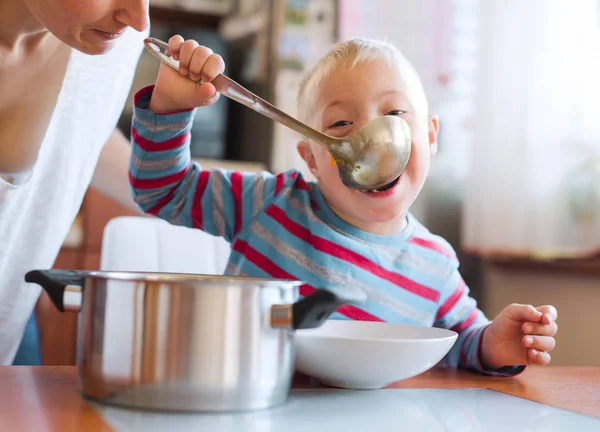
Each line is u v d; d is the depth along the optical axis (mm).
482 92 2133
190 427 511
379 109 978
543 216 1993
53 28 705
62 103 996
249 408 564
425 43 2424
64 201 1119
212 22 2848
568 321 2012
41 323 1635
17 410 547
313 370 693
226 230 1069
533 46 2002
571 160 1948
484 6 2129
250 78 2635
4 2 849
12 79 927
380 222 1021
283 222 1045
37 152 983
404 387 732
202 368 543
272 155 2467
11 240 1032
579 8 1913
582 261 1919
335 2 2498
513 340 862
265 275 1022
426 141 1008
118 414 541
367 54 1006
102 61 1060
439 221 2453
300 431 521
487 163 2117
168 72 830
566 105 1947
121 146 1367
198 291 543
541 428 567
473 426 563
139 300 549
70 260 2131
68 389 631
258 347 561
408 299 1029
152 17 2746
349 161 832
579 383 798
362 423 555
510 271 2230
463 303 1079
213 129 2559
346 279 1009
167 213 1034
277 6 2471
